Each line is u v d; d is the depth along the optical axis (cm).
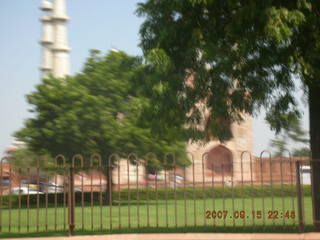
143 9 1062
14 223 1455
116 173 3381
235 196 2811
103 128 2309
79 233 1051
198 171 3847
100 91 2425
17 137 2447
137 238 958
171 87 1007
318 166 1022
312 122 1045
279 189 2764
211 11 994
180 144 2431
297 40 942
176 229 1082
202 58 980
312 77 930
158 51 966
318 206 1009
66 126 2309
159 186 2961
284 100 1004
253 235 958
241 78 989
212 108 1010
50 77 2469
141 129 2328
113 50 2486
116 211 1900
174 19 1027
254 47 941
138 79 1080
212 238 943
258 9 902
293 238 923
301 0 902
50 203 2584
